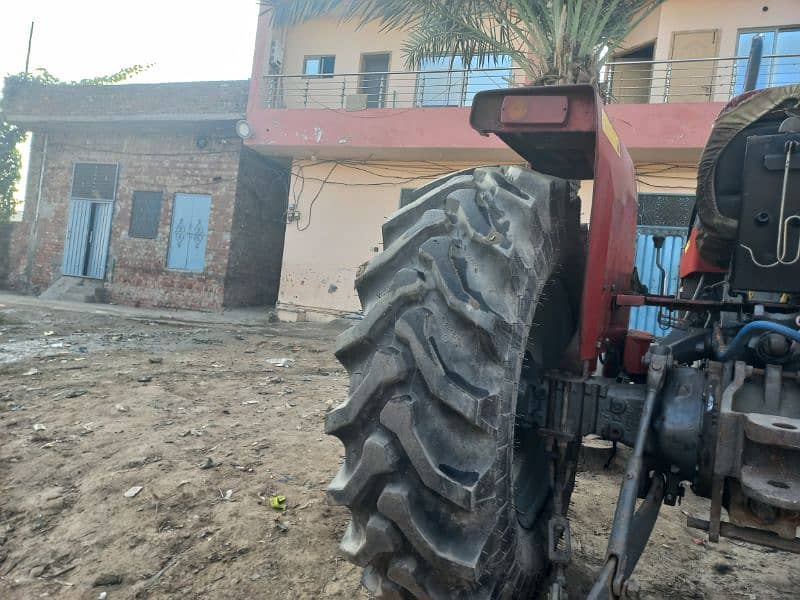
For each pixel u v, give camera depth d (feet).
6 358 23.44
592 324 7.13
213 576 8.89
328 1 26.55
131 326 35.55
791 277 7.18
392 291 5.90
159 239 50.90
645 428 6.43
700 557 10.49
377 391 5.62
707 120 33.96
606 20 23.25
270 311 49.85
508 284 5.89
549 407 7.50
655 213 37.63
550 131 6.75
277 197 55.01
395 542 5.49
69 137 54.39
